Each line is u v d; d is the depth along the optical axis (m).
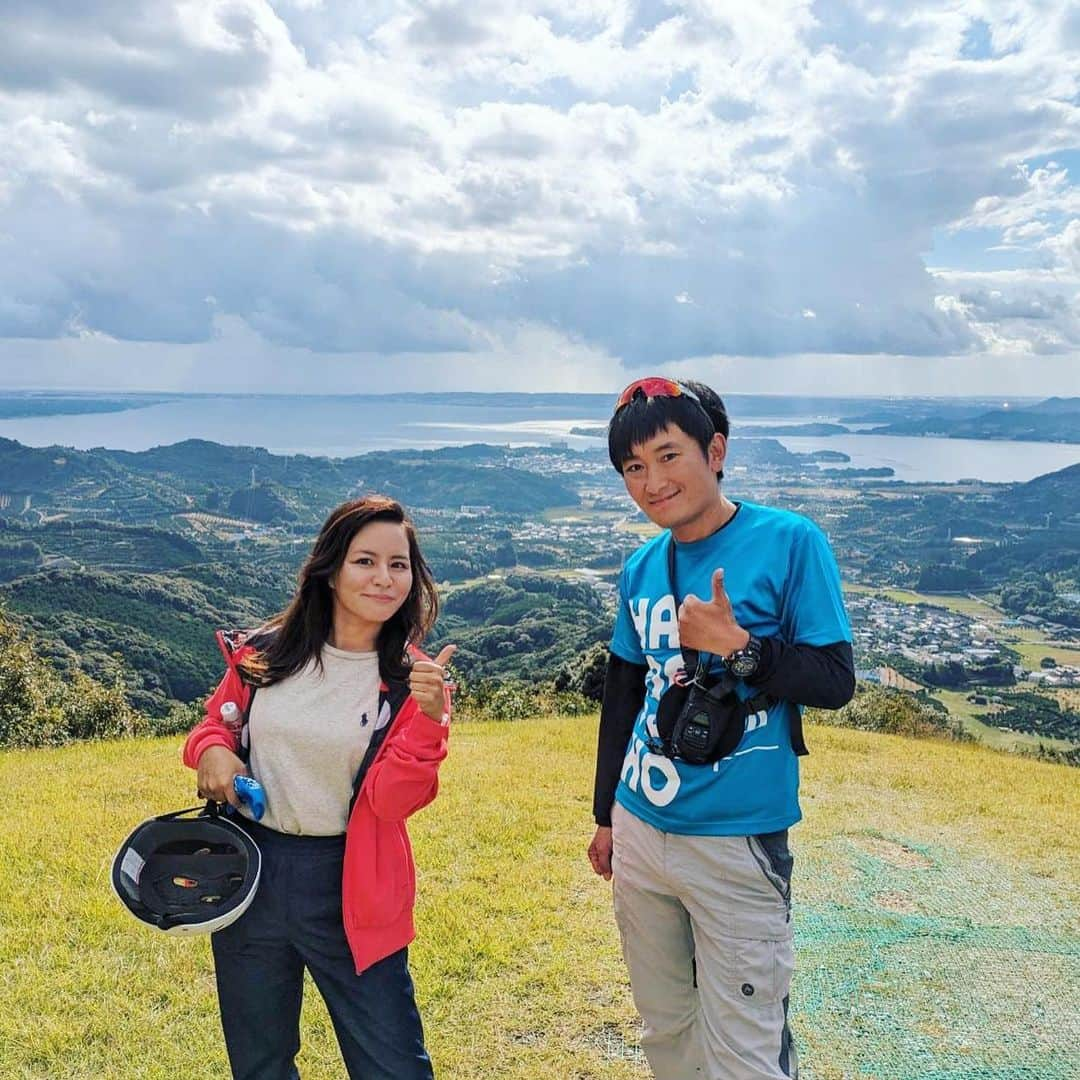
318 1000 3.15
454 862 4.63
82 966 3.35
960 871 4.70
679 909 2.09
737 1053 1.87
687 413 1.92
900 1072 2.86
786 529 1.92
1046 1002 3.31
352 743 1.88
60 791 5.86
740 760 1.87
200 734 1.94
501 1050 2.88
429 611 2.03
